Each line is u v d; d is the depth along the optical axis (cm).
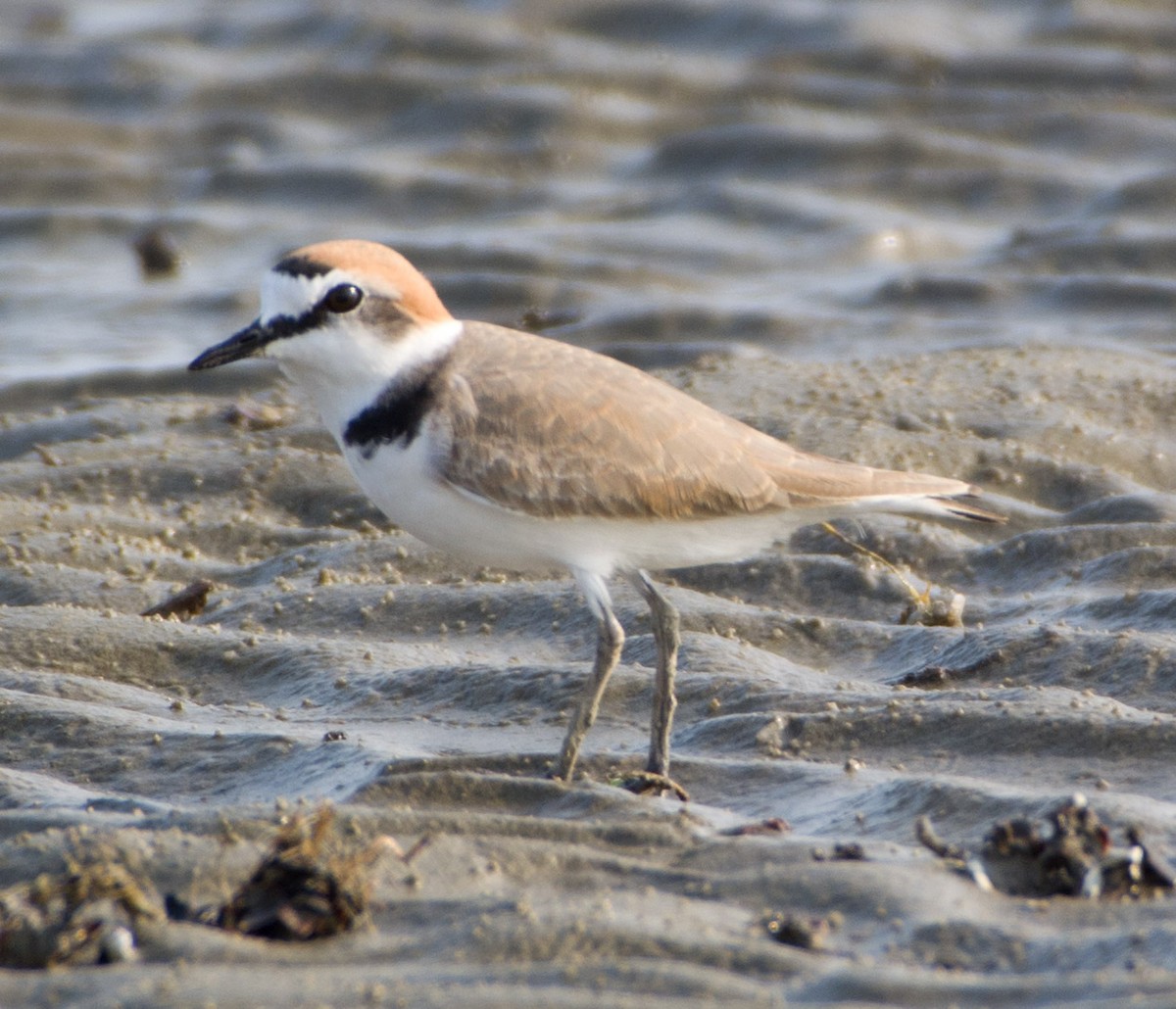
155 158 2820
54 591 1267
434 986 621
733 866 754
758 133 2638
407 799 864
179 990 617
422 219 2531
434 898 705
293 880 682
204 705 1062
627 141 2775
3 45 3266
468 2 3359
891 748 945
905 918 686
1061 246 2173
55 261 2431
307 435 1642
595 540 914
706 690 1039
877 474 962
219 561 1375
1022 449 1495
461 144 2778
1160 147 2591
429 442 897
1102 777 889
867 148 2586
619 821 823
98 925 662
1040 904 700
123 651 1124
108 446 1620
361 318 896
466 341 927
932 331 1983
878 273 2200
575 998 609
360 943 665
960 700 979
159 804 876
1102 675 1033
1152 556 1252
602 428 901
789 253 2300
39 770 956
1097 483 1441
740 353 1877
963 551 1315
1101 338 1920
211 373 1886
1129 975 625
